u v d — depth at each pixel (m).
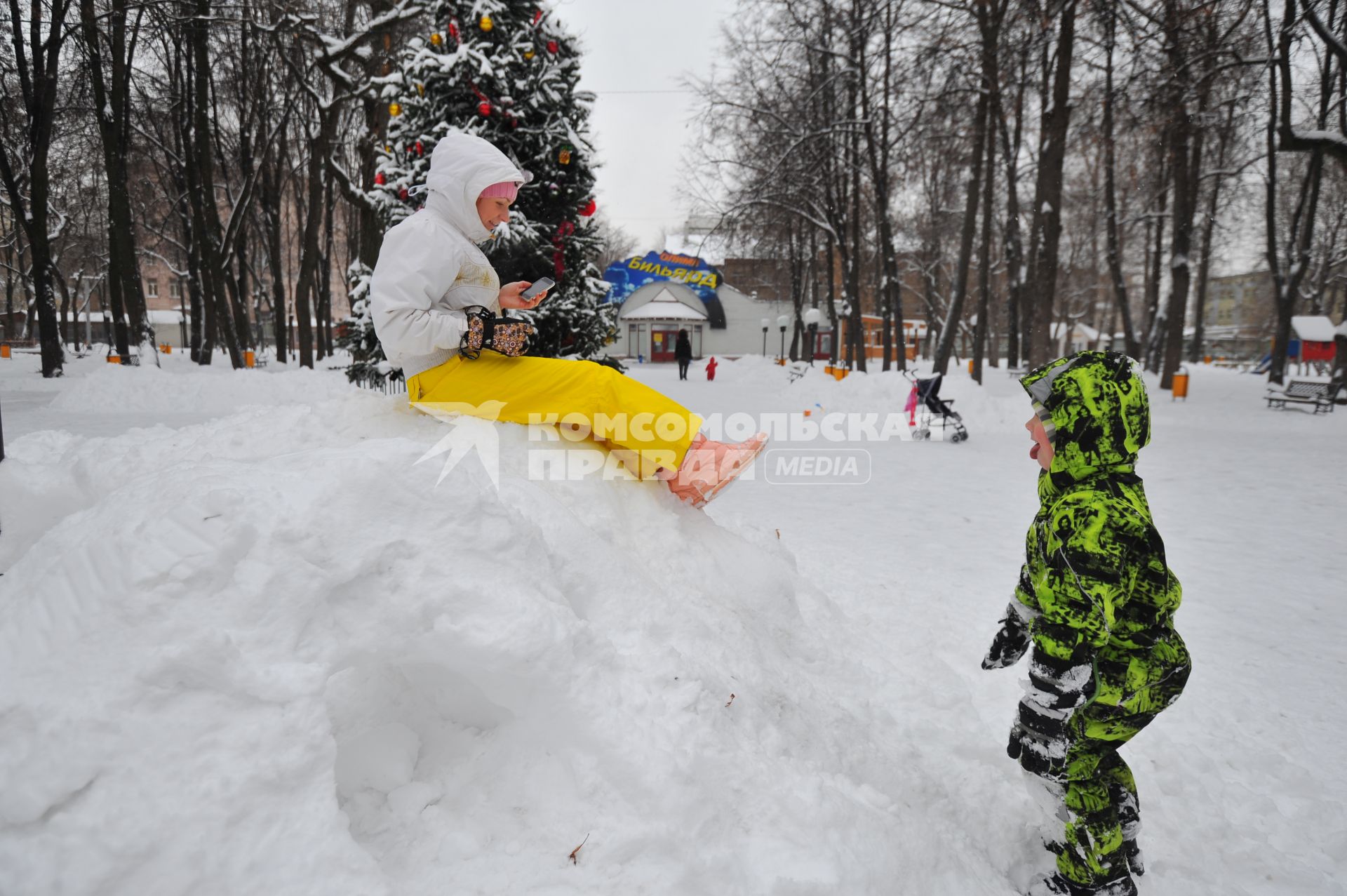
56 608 1.40
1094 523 1.85
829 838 1.64
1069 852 1.95
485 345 2.24
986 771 2.46
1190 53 13.66
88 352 31.95
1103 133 17.64
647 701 1.74
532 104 7.19
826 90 21.11
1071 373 2.00
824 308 49.44
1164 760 2.73
